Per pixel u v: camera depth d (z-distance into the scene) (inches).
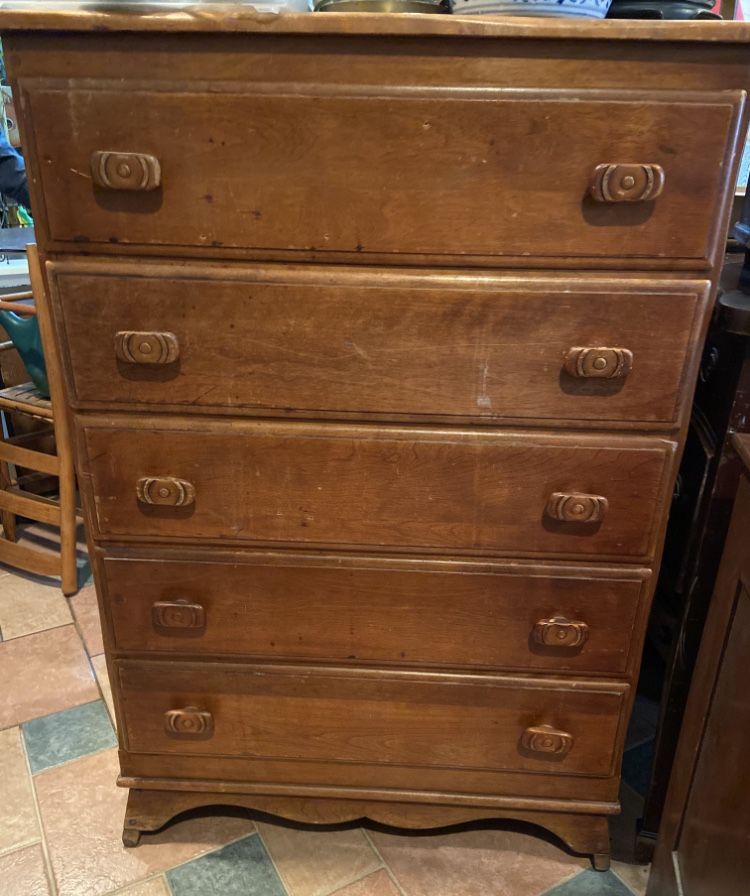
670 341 36.2
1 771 55.7
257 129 33.3
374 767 48.1
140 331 37.0
